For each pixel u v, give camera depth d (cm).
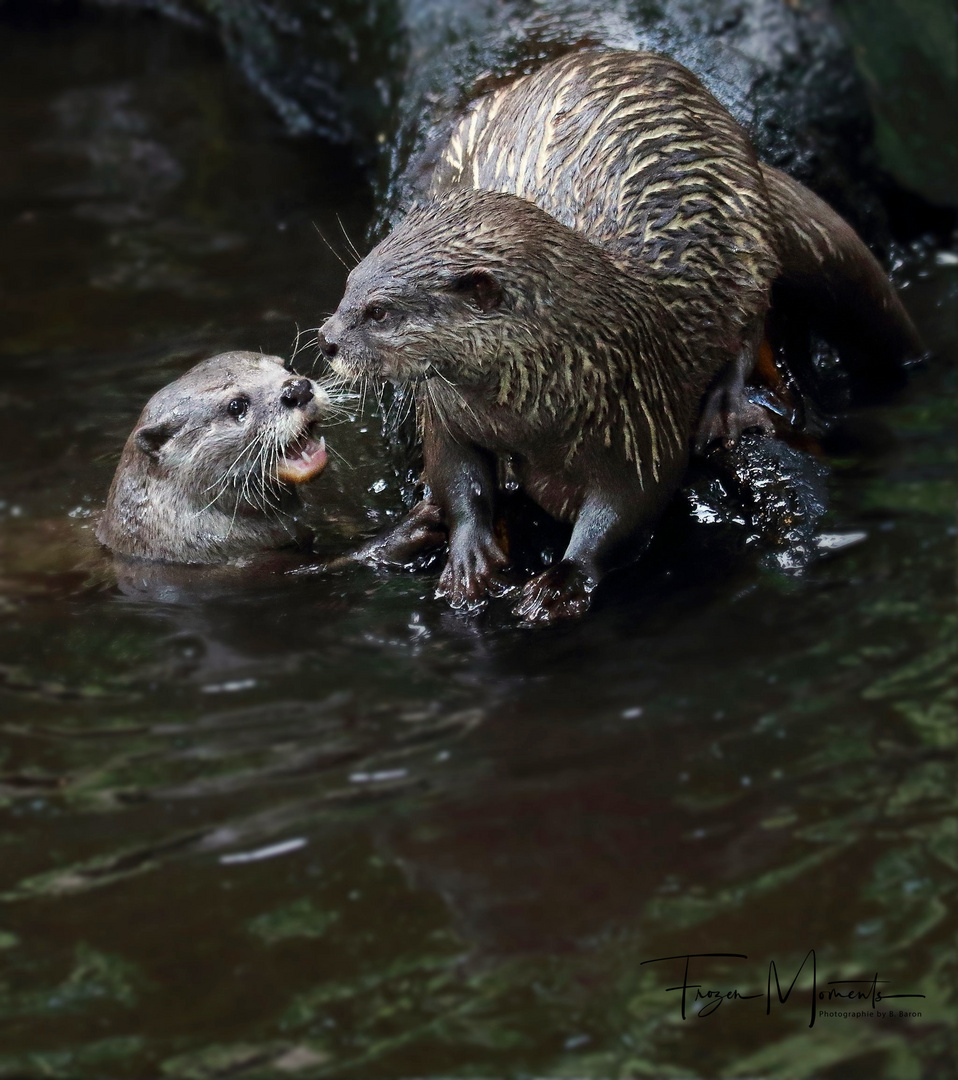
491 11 2406
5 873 1112
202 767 1239
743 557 1546
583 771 1188
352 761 1230
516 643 1435
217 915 1052
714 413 1706
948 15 2392
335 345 1442
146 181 2897
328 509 1816
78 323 2319
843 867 1055
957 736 1185
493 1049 928
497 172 1711
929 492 1609
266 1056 931
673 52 2212
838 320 1875
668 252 1605
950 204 2388
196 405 1756
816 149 2202
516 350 1424
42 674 1440
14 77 3559
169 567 1739
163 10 3916
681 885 1050
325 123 3053
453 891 1059
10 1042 952
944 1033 919
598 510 1545
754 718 1240
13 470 1950
